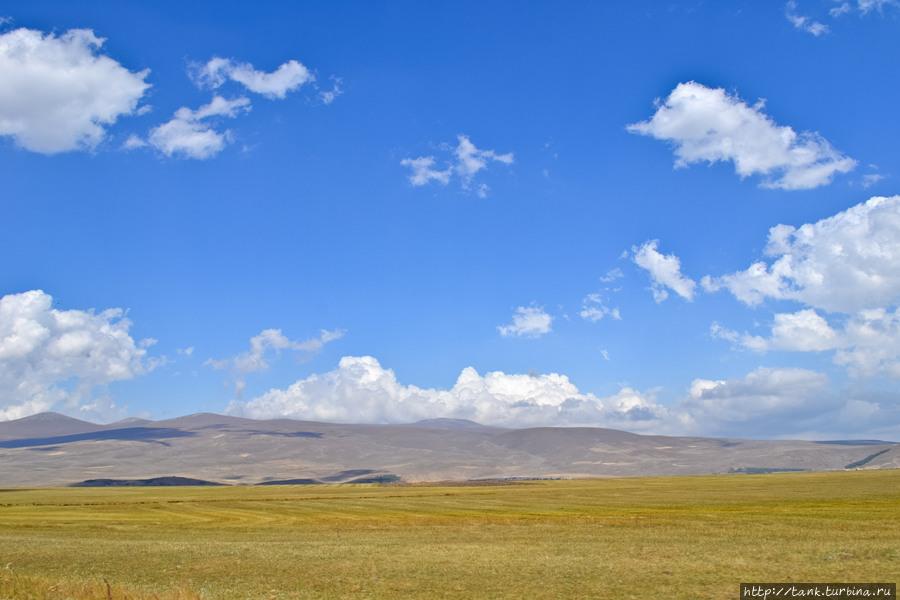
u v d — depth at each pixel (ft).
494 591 122.93
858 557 150.30
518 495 487.20
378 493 567.18
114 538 239.09
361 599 117.50
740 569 138.62
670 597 113.39
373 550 188.14
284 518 335.67
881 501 336.70
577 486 640.99
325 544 207.72
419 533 242.58
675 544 187.83
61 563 168.66
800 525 231.50
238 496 554.87
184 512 379.55
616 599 112.88
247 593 124.26
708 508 329.52
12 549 197.57
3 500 524.52
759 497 394.93
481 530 247.70
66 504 452.76
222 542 219.20
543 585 127.54
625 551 175.01
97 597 106.22
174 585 131.03
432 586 129.49
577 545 191.72
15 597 109.60
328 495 544.62
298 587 130.93
